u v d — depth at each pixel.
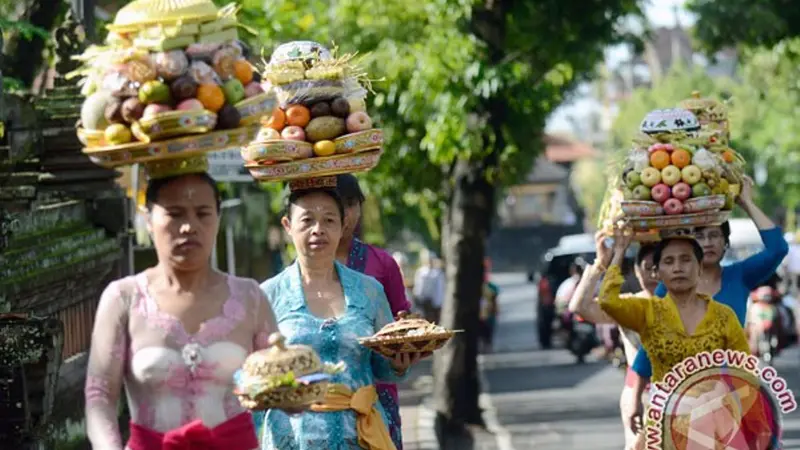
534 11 21.52
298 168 9.12
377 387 9.84
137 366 6.92
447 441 21.05
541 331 41.25
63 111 15.03
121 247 15.84
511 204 114.50
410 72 21.95
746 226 39.47
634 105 72.75
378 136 9.33
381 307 8.98
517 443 20.52
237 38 7.17
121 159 6.93
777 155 62.38
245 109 7.03
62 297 13.26
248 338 7.09
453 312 22.06
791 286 40.34
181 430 6.83
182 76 6.90
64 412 13.14
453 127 21.09
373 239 32.47
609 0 21.50
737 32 23.12
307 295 8.88
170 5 6.99
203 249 6.95
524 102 21.33
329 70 9.31
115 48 7.01
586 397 27.11
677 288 9.92
